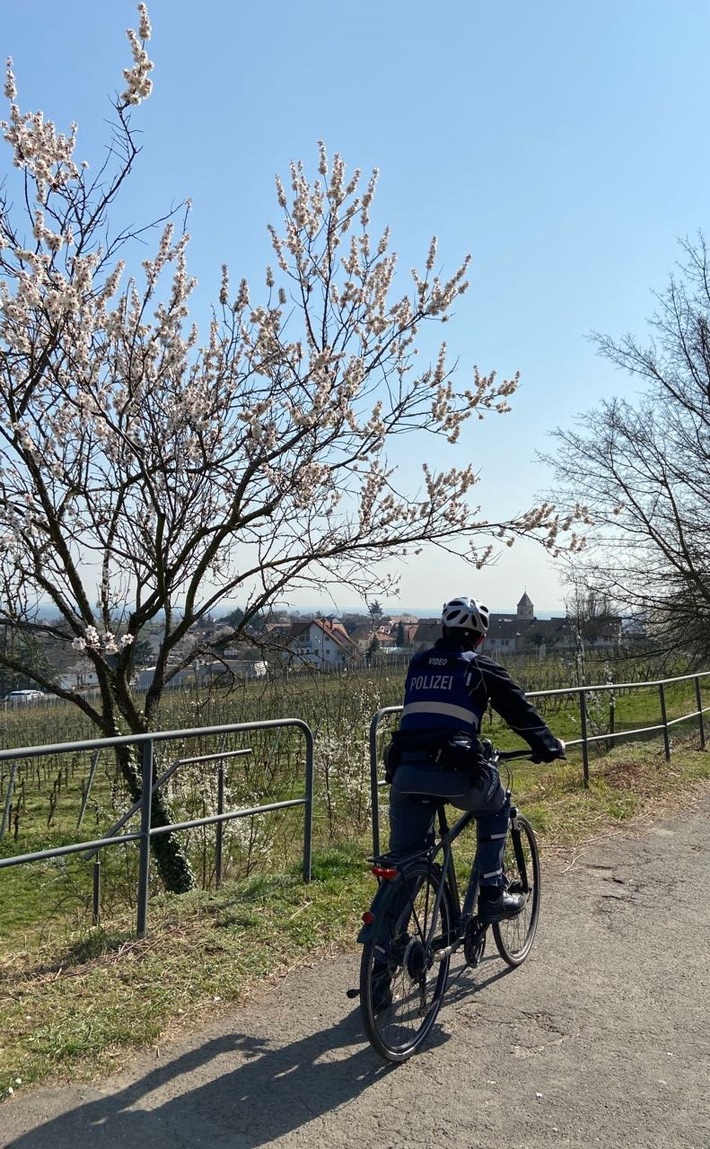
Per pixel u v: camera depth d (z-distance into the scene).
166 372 8.61
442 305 9.06
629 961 4.84
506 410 9.21
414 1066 3.68
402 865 3.72
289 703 15.17
